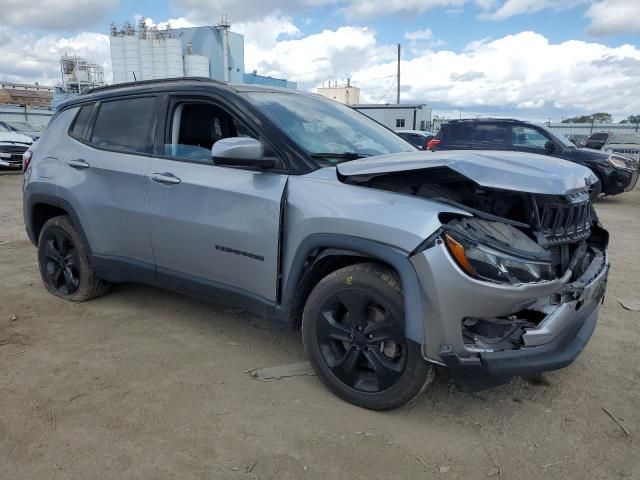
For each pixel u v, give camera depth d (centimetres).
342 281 272
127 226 368
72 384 302
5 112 2648
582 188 265
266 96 348
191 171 334
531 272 243
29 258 577
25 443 248
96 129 403
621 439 261
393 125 3384
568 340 262
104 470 231
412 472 235
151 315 408
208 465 236
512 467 239
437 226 239
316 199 278
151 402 284
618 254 641
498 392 302
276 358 339
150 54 3750
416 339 248
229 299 328
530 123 1101
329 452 246
